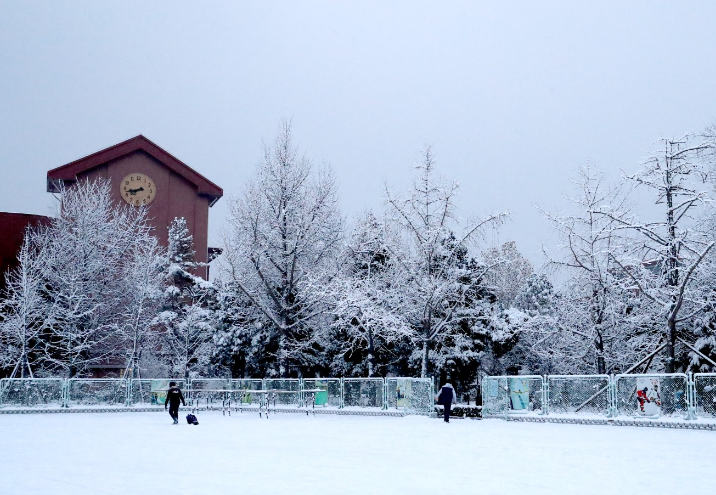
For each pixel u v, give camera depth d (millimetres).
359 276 42875
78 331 43938
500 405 29891
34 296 42906
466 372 42188
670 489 10578
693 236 31594
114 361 52250
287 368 42531
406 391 33062
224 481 11328
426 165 40250
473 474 12250
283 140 44281
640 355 35625
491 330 42594
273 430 24125
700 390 24438
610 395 26641
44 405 37125
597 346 36438
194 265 54844
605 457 15102
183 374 48781
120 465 13609
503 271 62188
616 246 32469
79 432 23094
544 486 10828
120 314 47406
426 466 13430
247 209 43281
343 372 43938
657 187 32531
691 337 34844
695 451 16500
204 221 64375
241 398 41594
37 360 42531
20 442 19109
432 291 37812
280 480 11461
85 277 46250
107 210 51531
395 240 41219
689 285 32375
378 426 26250
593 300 35812
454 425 26672
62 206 49688
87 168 60344
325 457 15078
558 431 23344
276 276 43750
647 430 23625
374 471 12641
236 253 42844
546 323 37656
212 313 49531
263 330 44969
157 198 62719
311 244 43438
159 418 32438
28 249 47188
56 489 10469
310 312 43531
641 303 33938
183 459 14703
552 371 43406
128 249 51531
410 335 38094
